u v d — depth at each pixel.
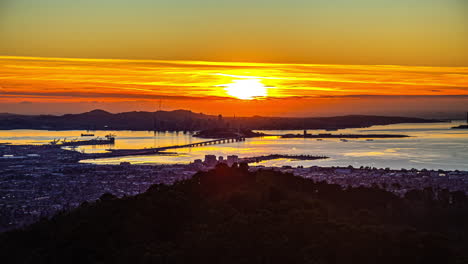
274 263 118.00
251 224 132.75
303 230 129.88
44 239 136.75
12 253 130.12
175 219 140.75
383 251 120.94
